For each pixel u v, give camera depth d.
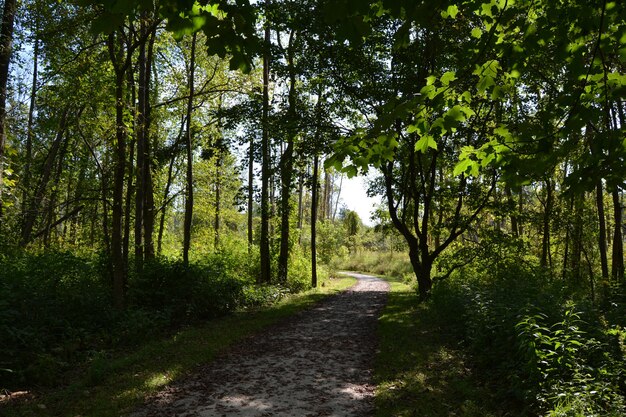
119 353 8.09
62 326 8.17
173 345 8.70
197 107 17.02
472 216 15.59
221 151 18.69
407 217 19.33
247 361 7.90
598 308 9.20
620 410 4.55
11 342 6.83
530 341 5.60
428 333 9.97
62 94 12.86
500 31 3.62
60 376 6.67
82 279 10.14
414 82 13.98
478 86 3.55
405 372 7.01
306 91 17.62
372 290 22.31
